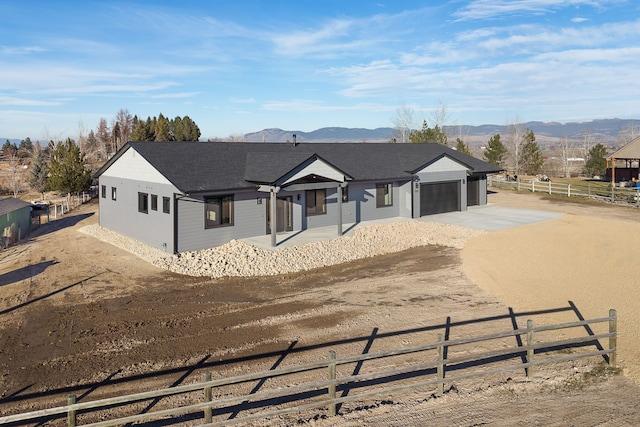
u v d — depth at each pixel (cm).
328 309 1382
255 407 835
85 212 3934
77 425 786
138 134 7594
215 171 2281
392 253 2136
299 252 2070
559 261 1861
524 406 821
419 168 2941
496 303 1405
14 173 5897
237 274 1800
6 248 2528
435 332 1184
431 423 772
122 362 1045
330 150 3161
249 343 1138
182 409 719
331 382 787
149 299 1512
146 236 2350
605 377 923
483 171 3366
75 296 1563
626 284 1527
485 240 2319
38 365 1038
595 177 5938
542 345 923
